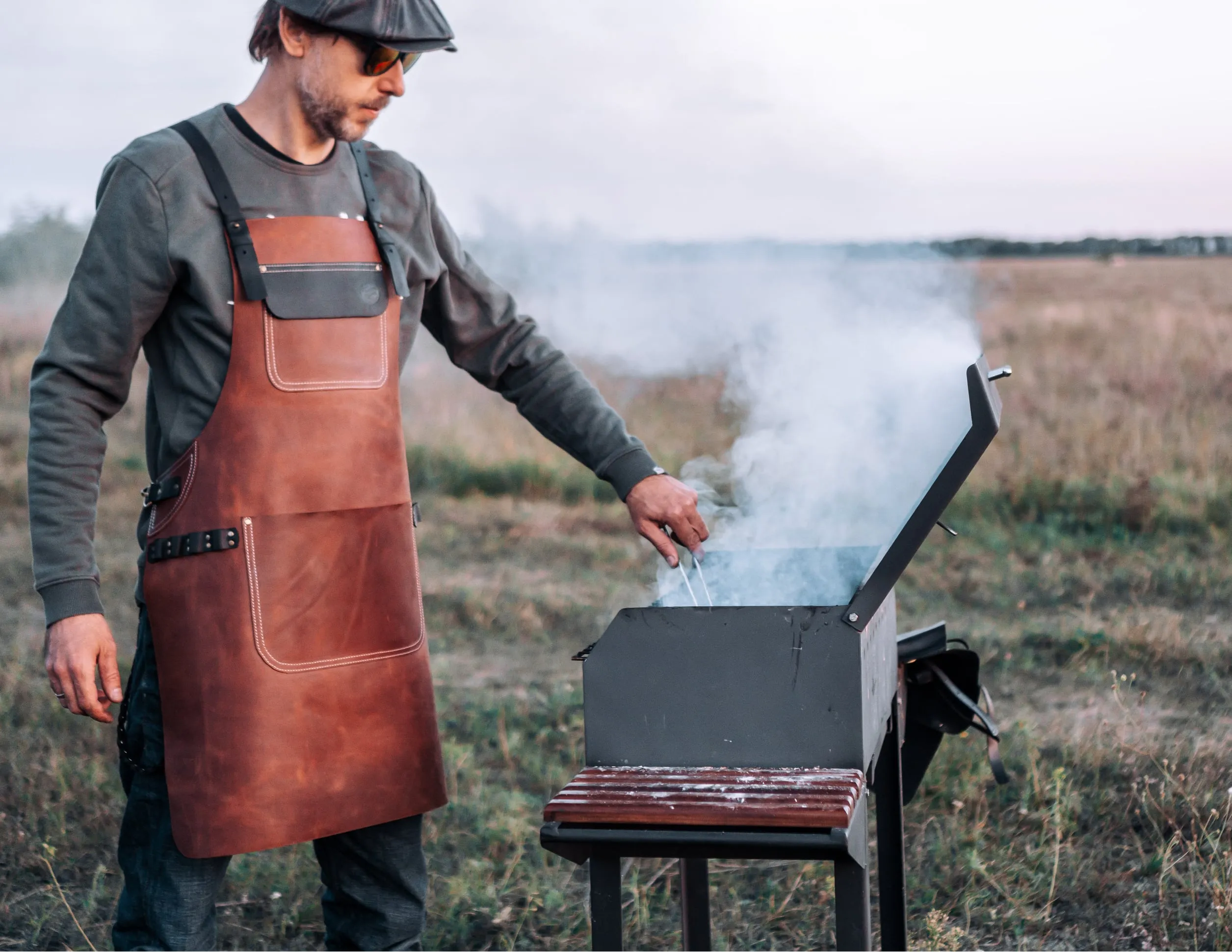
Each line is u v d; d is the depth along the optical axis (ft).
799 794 4.64
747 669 5.04
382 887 6.28
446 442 28.73
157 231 5.32
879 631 5.60
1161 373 29.60
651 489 6.19
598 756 5.19
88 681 5.37
